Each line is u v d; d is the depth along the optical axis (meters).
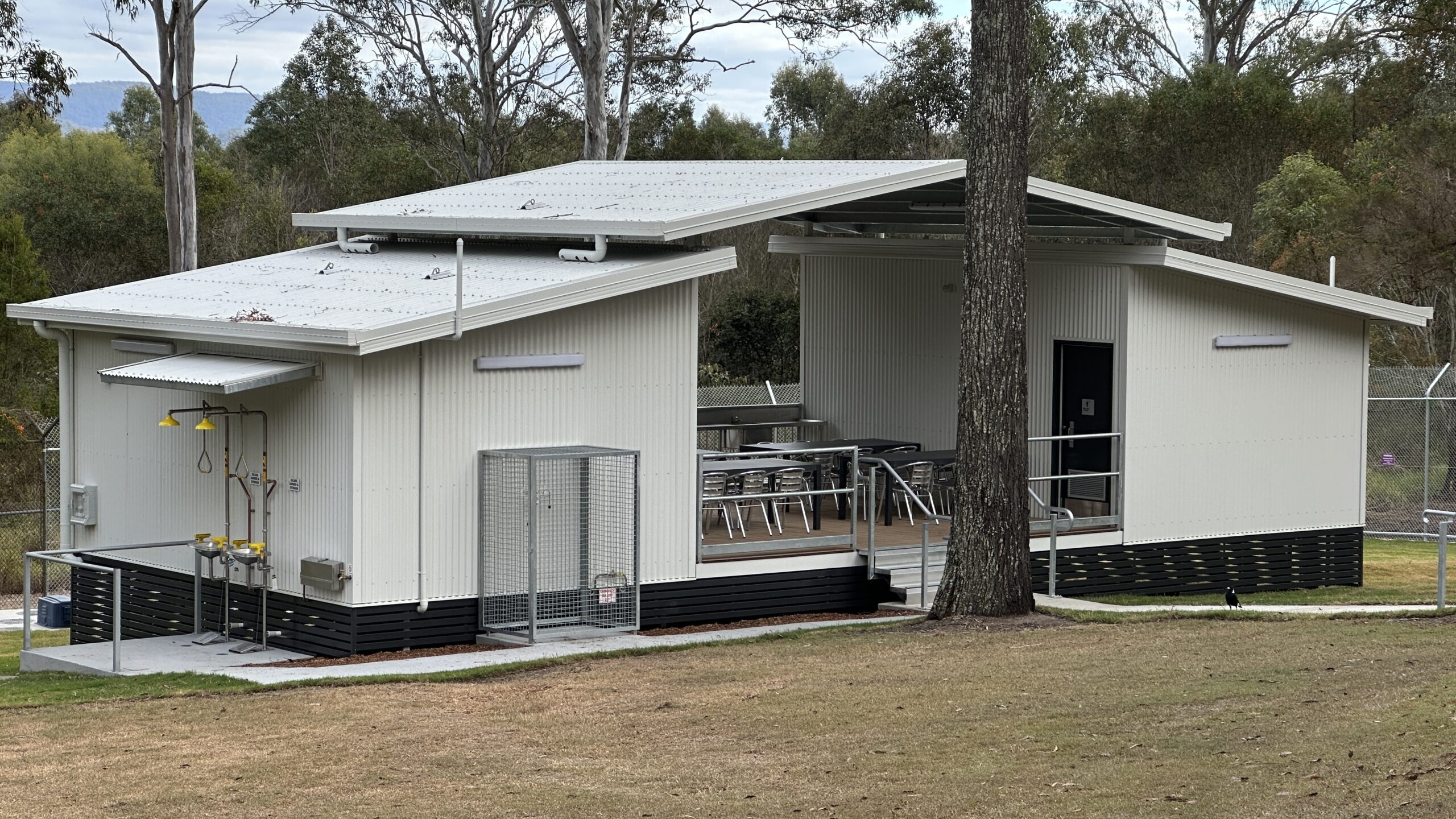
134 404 16.28
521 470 14.48
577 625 14.91
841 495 19.69
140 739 10.55
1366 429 20.69
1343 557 20.50
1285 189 38.12
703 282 40.47
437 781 9.12
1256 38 50.50
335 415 13.81
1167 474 19.05
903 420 21.27
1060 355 19.59
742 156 48.22
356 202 44.97
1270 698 10.50
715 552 16.09
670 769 9.27
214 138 66.69
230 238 47.78
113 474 16.64
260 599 14.81
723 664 13.05
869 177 16.36
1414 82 41.81
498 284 15.14
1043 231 20.34
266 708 11.55
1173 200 44.03
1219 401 19.41
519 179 21.05
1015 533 15.55
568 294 14.55
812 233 22.02
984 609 15.50
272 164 52.94
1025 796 8.22
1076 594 18.45
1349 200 36.31
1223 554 19.53
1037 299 19.77
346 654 13.85
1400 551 24.09
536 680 12.57
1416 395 30.98
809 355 22.61
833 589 16.92
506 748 9.98
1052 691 11.15
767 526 17.39
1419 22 40.41
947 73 47.28
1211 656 12.57
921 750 9.47
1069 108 48.69
